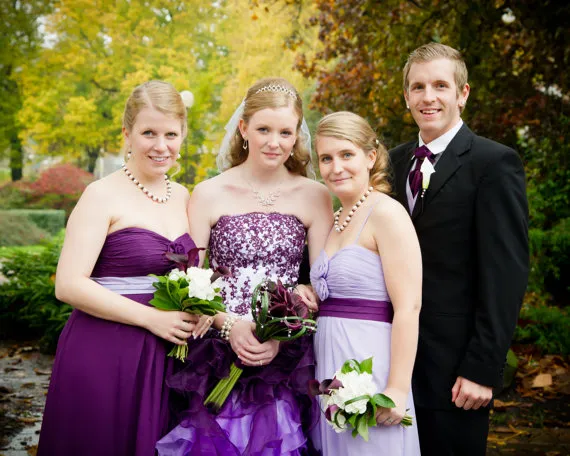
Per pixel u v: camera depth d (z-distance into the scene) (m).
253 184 2.75
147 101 2.48
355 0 7.25
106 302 2.39
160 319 2.40
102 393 2.41
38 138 19.69
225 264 2.67
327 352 2.46
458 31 5.84
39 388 5.40
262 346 2.43
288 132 2.60
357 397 2.11
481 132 6.40
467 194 2.52
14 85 19.78
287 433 2.41
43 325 6.68
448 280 2.55
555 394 5.22
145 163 2.52
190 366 2.48
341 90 7.71
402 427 2.35
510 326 2.40
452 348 2.53
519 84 6.40
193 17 20.70
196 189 2.77
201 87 13.06
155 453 2.42
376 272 2.42
